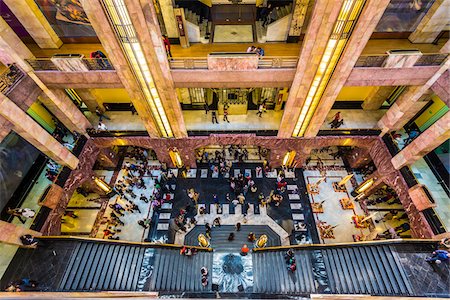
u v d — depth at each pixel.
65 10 15.45
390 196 20.30
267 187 21.58
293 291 14.74
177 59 14.16
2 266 14.82
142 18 11.88
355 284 14.48
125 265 15.60
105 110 20.91
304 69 14.11
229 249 18.58
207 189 21.55
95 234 19.41
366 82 15.10
